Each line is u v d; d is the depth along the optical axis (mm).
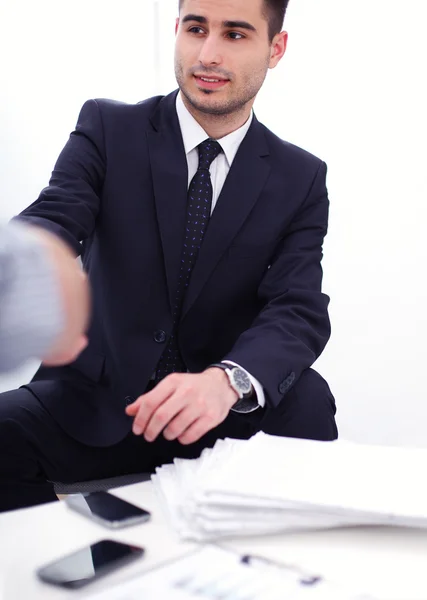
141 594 579
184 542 721
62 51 2766
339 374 2697
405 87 2500
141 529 751
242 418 1287
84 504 805
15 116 2764
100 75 2805
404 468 844
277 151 1535
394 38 2496
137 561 669
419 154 2504
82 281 509
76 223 1305
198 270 1413
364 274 2637
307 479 786
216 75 1354
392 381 2621
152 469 1451
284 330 1295
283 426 1334
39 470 1351
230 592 585
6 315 471
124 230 1427
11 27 2725
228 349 1494
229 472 790
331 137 2641
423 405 2578
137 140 1461
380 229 2596
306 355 1265
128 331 1418
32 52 2746
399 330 2598
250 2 1333
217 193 1468
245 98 1406
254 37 1365
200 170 1446
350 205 2635
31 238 503
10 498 1299
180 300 1428
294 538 739
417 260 2547
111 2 2779
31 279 479
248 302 1494
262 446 898
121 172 1440
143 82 2840
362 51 2553
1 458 1308
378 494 760
